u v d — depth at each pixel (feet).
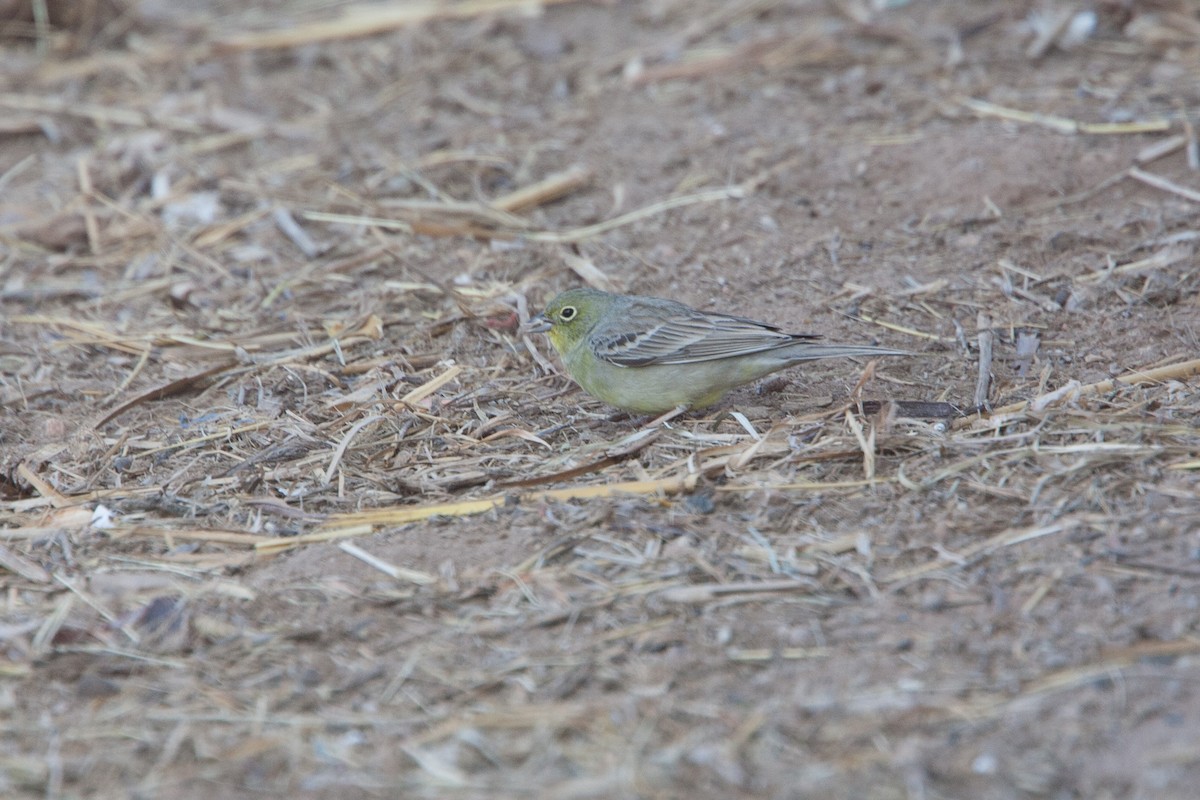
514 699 28.02
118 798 25.80
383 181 58.13
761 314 46.37
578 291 41.16
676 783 25.32
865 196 53.62
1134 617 29.14
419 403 41.83
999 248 49.26
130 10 75.72
